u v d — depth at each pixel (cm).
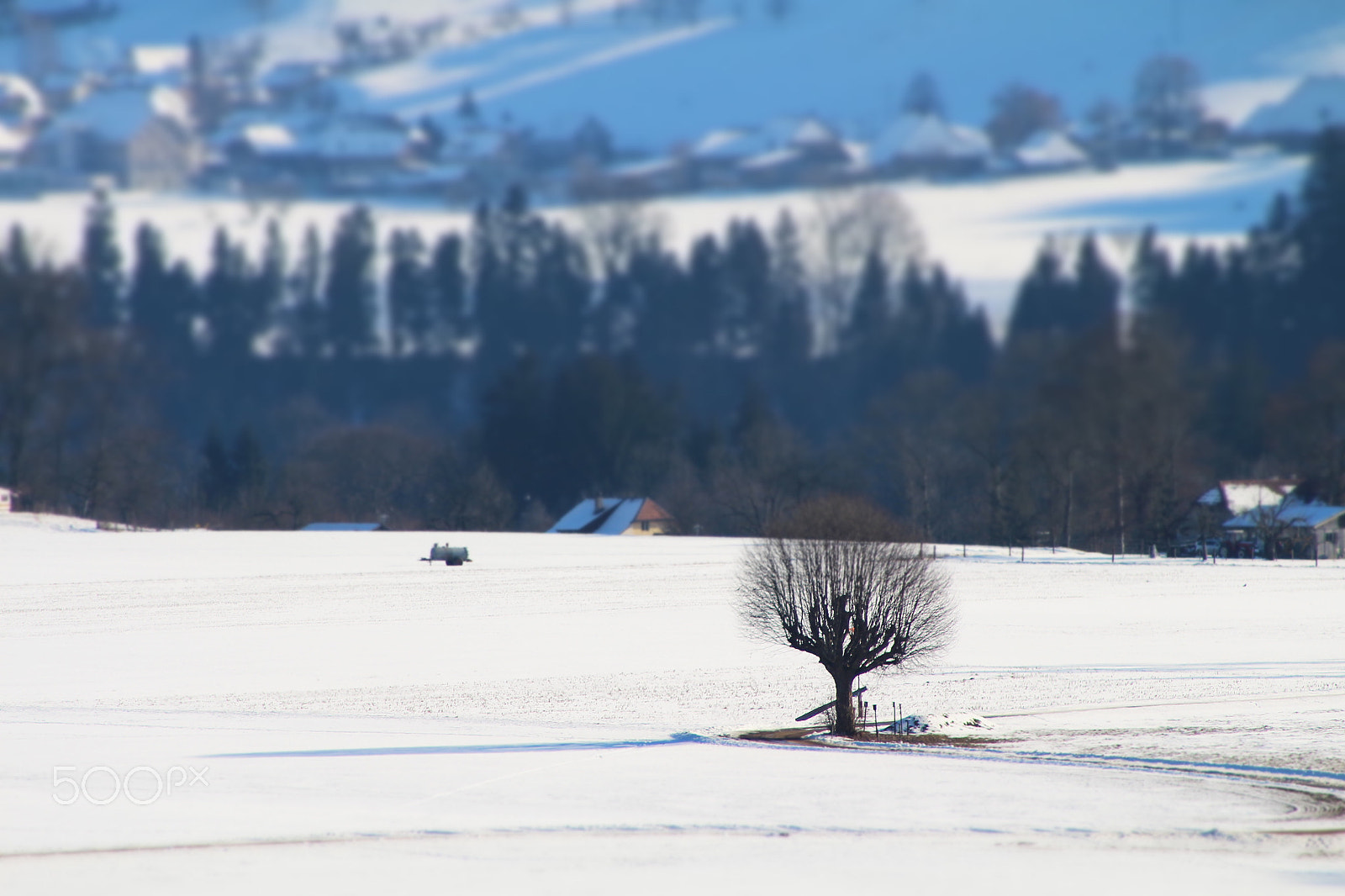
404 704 15225
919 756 11731
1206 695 15588
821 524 17788
